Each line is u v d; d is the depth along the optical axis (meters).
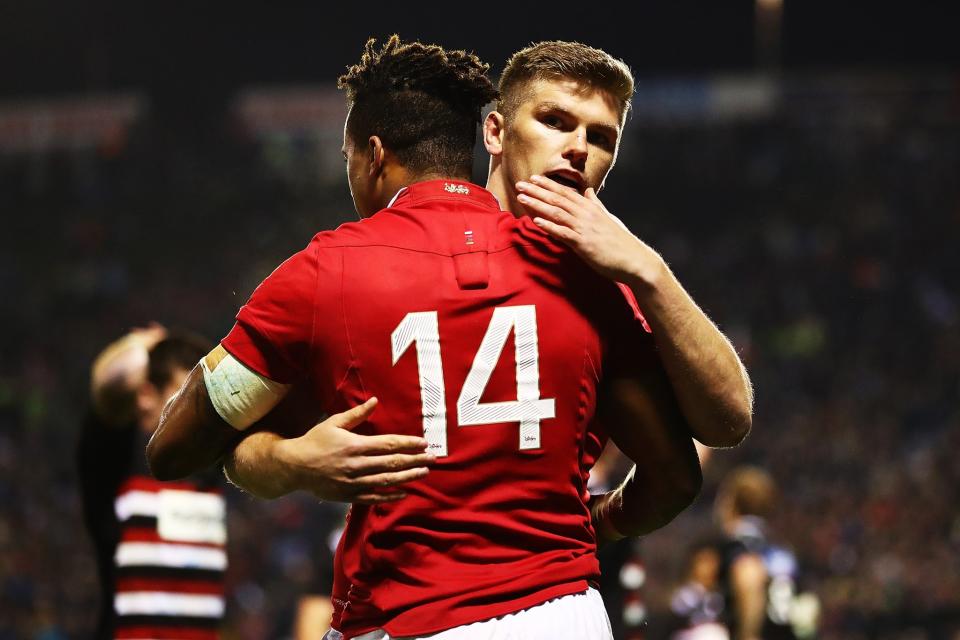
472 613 7.63
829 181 123.62
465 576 7.71
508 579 7.73
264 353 7.93
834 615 58.69
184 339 14.67
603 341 8.21
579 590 7.95
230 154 135.38
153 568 14.04
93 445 14.29
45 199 130.00
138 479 14.23
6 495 77.12
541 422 7.91
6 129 135.50
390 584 7.84
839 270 108.44
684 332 7.97
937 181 120.69
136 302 110.69
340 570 8.25
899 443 81.00
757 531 25.17
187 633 14.07
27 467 82.38
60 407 93.25
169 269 117.00
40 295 112.50
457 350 7.85
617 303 8.31
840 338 98.06
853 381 91.31
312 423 8.45
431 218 8.23
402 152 8.70
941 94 128.62
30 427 90.25
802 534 66.19
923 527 67.56
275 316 7.90
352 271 7.91
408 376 7.81
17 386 95.00
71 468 82.56
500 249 8.14
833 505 70.88
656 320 7.98
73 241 121.69
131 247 120.94
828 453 78.94
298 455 7.68
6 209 127.94
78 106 135.38
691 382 8.07
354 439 7.51
